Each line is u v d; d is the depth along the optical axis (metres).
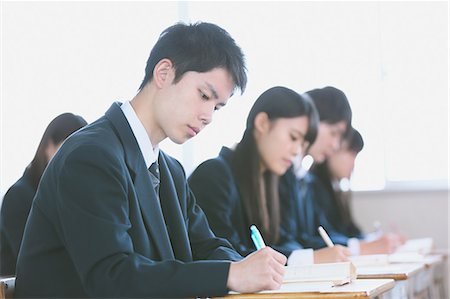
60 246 1.70
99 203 1.59
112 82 4.44
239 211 2.89
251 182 2.90
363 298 1.50
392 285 1.82
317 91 3.76
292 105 2.93
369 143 4.67
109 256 1.55
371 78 4.65
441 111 4.64
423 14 4.64
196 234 2.09
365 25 4.64
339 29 4.63
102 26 4.47
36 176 2.78
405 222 4.62
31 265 1.72
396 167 4.66
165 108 1.80
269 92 2.95
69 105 4.45
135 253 1.61
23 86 4.47
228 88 1.81
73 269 1.69
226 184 2.85
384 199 4.64
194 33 1.80
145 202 1.75
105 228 1.57
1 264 2.76
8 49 4.48
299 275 1.77
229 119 4.36
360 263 2.83
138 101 1.83
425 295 3.06
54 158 1.72
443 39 4.64
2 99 4.46
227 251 2.05
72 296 1.69
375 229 4.58
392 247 3.53
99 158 1.64
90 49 4.46
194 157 4.41
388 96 4.67
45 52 4.47
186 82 1.78
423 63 4.65
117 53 4.46
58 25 4.48
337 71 4.64
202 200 2.81
